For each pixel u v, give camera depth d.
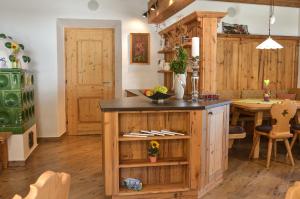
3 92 4.05
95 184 3.45
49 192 0.80
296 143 5.36
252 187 3.38
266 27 6.41
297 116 4.71
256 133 4.34
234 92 6.00
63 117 5.96
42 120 5.52
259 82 6.41
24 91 4.28
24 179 3.60
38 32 5.38
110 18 5.69
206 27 4.13
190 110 2.97
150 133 3.03
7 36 5.12
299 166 4.11
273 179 3.62
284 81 6.53
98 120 6.30
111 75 6.26
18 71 4.05
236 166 4.11
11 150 4.08
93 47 6.16
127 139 2.90
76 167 4.06
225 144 3.64
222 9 6.14
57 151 4.88
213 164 3.34
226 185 3.44
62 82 5.91
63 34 5.98
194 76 3.62
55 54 5.47
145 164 2.97
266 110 4.41
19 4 5.29
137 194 2.97
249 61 6.32
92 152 4.82
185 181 3.17
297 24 6.55
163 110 2.90
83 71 6.17
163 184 3.17
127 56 5.87
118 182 2.94
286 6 6.36
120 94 6.01
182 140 3.21
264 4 6.19
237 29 6.24
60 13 5.45
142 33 5.84
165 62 5.54
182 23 4.71
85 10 5.55
